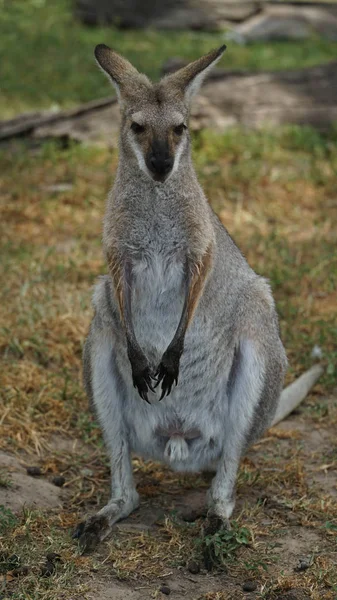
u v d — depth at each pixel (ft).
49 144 63.77
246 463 33.65
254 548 27.94
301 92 69.41
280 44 102.06
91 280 47.14
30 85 81.25
